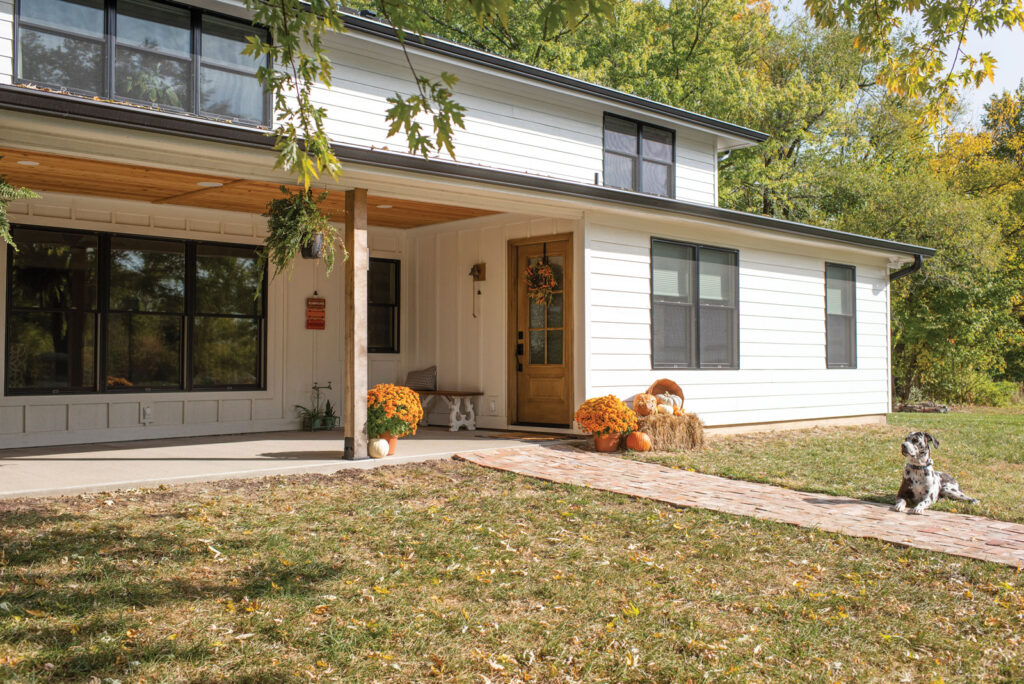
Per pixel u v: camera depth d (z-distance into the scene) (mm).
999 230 23516
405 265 13484
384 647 4039
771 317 13812
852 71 27594
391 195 8945
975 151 30484
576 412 10336
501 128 12711
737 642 4242
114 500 6754
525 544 5934
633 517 6734
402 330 13461
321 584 4938
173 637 4023
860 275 15844
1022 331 25953
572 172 13609
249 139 7188
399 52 11438
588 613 4594
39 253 9812
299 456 8852
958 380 23609
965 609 4789
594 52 25016
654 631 4352
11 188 6477
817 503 7387
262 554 5461
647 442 10125
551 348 11570
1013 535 6277
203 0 9766
